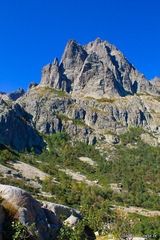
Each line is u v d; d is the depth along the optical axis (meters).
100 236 115.31
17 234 50.50
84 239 69.06
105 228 124.50
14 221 52.41
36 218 57.50
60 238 60.69
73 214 78.81
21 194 56.47
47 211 64.12
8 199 55.28
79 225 70.69
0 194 55.78
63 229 61.44
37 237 53.56
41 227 57.81
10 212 54.12
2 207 52.91
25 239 51.62
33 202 58.22
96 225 119.38
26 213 55.28
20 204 55.56
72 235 63.81
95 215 126.69
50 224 62.31
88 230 76.00
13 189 56.44
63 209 77.19
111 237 114.00
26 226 54.22
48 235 59.53
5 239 51.00
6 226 52.22
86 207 134.50
